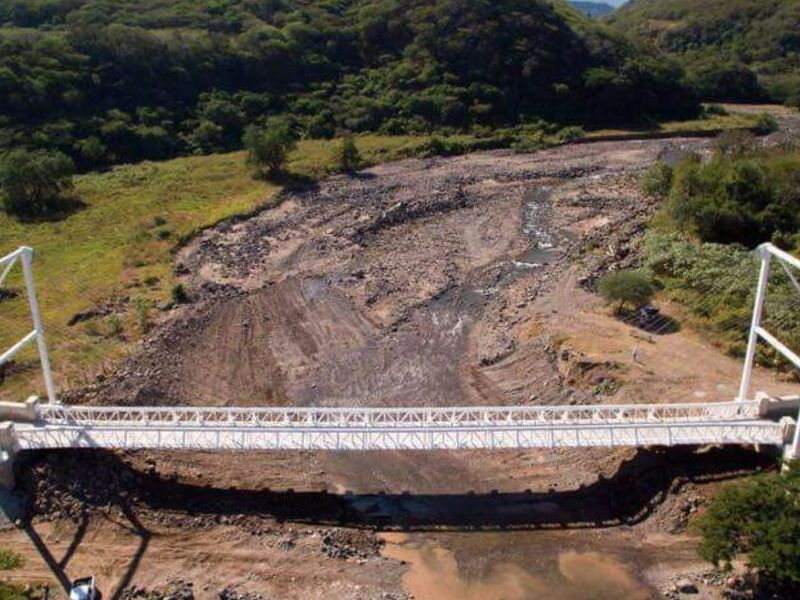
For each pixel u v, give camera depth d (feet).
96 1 398.42
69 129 302.25
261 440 114.83
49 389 124.36
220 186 275.39
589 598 98.73
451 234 237.86
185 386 151.74
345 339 173.06
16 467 113.60
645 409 121.70
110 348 161.68
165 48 357.61
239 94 357.61
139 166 296.71
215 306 185.98
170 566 102.47
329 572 102.78
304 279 204.44
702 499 110.63
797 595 93.56
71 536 106.52
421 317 183.11
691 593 97.35
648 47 456.04
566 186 287.89
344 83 384.88
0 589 92.73
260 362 162.61
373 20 409.69
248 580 100.78
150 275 200.13
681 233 211.41
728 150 276.41
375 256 220.64
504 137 349.41
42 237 224.74
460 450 132.05
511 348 165.68
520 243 230.48
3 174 247.91
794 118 417.28
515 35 404.57
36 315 119.24
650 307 174.29
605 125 383.45
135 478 118.42
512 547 108.27
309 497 119.24
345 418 126.62
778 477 96.37
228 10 414.82
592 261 206.08
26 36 338.95
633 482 118.21
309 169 295.69
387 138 346.74
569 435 115.34
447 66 388.16
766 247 113.29
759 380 142.92
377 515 115.75
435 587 100.83
